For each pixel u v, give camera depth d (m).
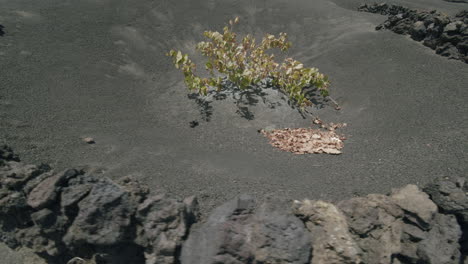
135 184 4.42
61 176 4.11
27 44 8.70
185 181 5.10
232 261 3.57
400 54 8.94
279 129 6.91
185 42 10.66
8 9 10.02
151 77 9.05
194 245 3.74
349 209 4.11
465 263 4.11
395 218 4.14
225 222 3.79
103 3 11.45
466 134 6.05
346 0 14.90
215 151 6.14
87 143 6.01
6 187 4.33
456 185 4.54
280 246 3.64
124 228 3.84
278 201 4.05
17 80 7.34
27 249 4.40
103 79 8.38
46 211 4.03
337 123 7.18
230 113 7.30
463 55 8.44
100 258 3.97
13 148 5.46
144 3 11.78
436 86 7.64
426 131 6.36
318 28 11.33
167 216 3.88
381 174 5.37
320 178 5.32
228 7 12.23
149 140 6.38
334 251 3.63
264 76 8.15
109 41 9.84
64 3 11.02
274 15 12.00
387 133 6.56
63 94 7.39
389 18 10.95
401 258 3.94
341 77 8.64
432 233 3.96
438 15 9.42
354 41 9.92
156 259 3.76
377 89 7.93
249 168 5.55
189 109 7.54
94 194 3.90
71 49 9.06
